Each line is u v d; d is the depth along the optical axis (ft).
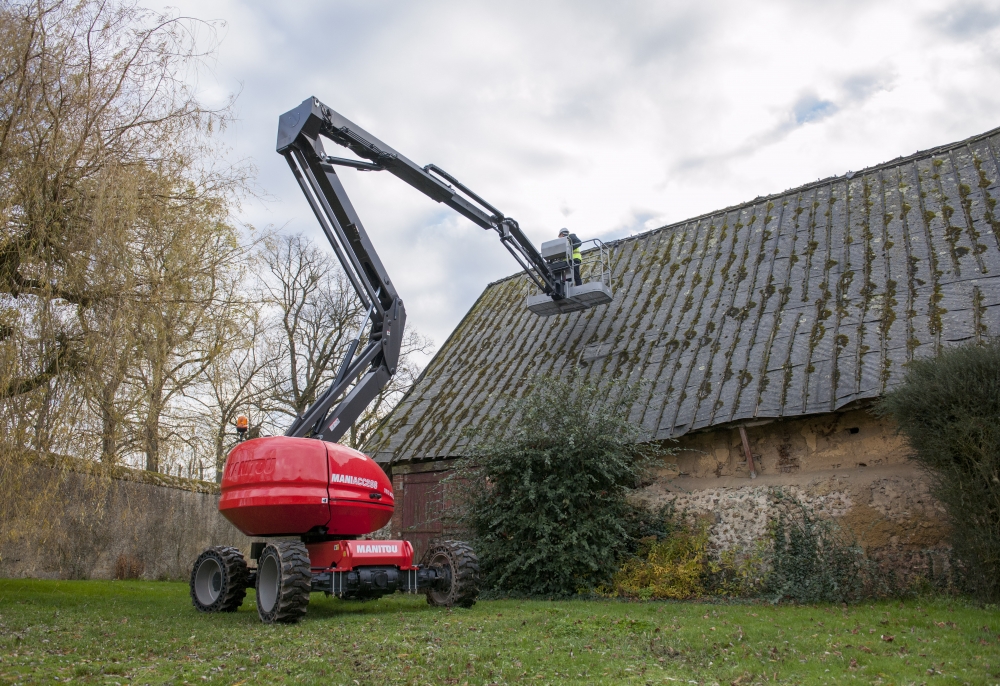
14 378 25.45
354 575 24.81
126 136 29.40
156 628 21.75
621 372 39.04
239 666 16.34
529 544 33.22
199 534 48.83
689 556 31.91
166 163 30.25
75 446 26.94
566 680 15.53
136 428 29.50
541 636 20.20
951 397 23.26
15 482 25.35
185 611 26.48
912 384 24.57
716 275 42.60
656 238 50.65
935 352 28.86
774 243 42.34
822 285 36.76
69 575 40.04
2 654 17.06
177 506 47.39
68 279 26.91
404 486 43.34
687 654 18.15
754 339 35.81
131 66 29.07
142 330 28.17
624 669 16.43
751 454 32.78
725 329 37.76
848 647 18.60
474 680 15.39
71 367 26.55
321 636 20.10
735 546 31.73
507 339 49.60
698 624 22.20
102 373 26.78
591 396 35.73
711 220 48.70
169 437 32.89
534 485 32.76
